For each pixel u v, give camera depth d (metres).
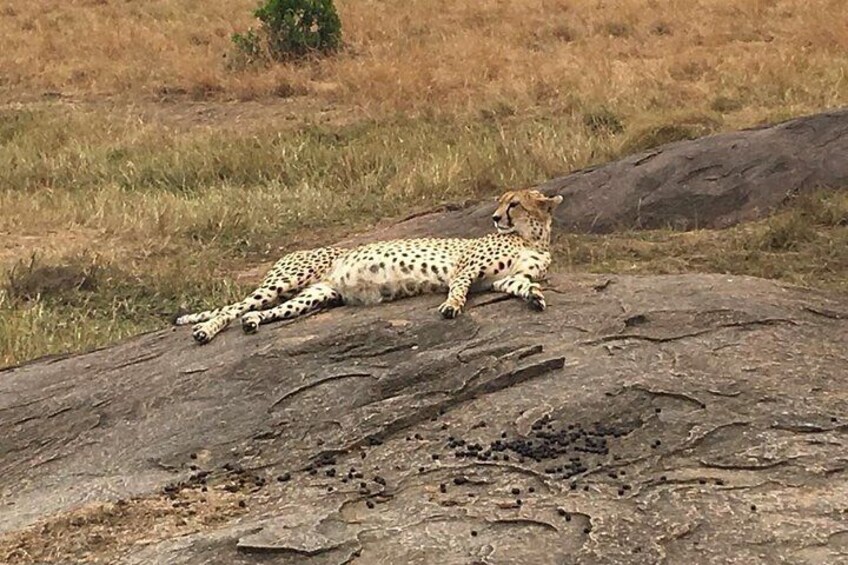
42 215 19.81
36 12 39.81
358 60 31.48
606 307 10.54
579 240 16.58
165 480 8.38
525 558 6.83
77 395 10.02
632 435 8.35
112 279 16.19
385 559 6.95
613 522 7.16
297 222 19.44
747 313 10.39
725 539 6.97
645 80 26.91
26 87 30.83
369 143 23.27
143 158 23.25
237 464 8.52
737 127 22.48
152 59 33.09
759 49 30.08
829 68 26.69
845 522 7.14
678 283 11.37
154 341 11.12
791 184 17.34
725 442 8.21
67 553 7.53
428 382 9.25
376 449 8.48
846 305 10.99
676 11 35.91
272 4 32.28
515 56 30.88
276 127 25.42
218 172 22.36
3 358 12.95
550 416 8.62
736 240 15.76
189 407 9.45
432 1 39.47
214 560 7.09
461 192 20.28
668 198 17.50
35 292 15.77
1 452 9.38
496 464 8.02
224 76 30.53
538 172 20.59
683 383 8.98
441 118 25.25
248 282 16.52
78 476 8.74
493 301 10.70
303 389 9.33
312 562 6.97
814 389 9.02
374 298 11.05
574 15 36.09
